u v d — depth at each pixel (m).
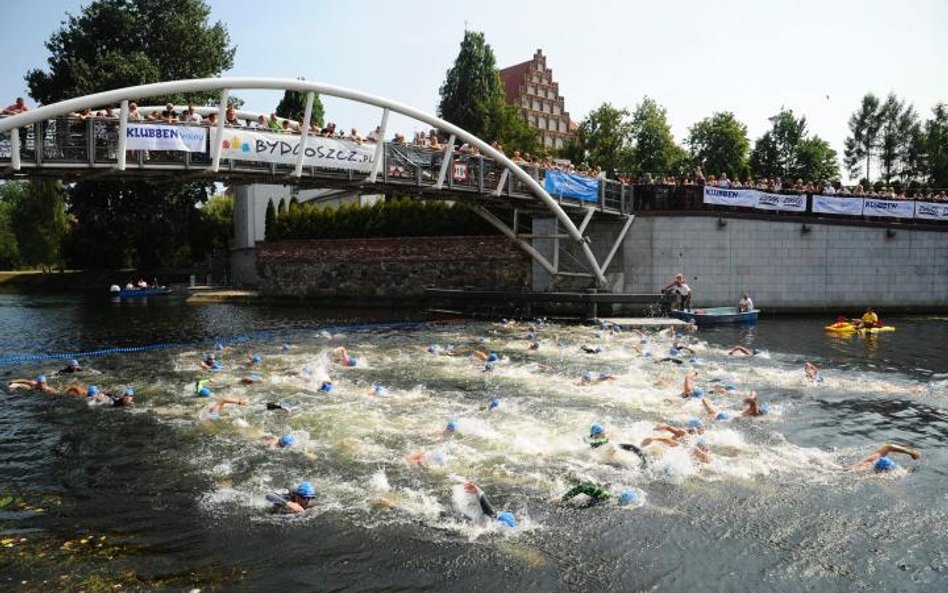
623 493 9.30
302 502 9.05
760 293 33.03
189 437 12.20
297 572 7.34
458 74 70.56
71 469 10.59
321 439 12.00
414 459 10.80
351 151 24.17
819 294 33.03
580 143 67.25
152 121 19.52
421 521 8.63
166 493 9.57
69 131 18.38
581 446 11.52
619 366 19.19
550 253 34.91
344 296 41.19
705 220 32.94
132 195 55.56
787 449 11.53
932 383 16.73
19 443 11.96
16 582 7.07
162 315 35.47
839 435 12.40
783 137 69.38
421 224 39.62
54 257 74.00
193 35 53.59
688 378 15.47
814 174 68.50
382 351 21.94
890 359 20.20
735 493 9.55
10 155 17.53
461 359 20.30
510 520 8.52
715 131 67.38
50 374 18.61
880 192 35.56
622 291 33.50
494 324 29.67
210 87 19.72
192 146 20.30
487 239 36.75
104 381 17.41
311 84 21.91
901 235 32.91
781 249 32.91
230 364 19.81
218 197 73.00
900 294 33.06
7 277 65.00
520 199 29.50
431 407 14.30
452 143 26.03
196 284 57.84
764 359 20.31
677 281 31.16
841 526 8.51
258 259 44.84
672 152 71.62
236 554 7.75
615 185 32.81
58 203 71.81
